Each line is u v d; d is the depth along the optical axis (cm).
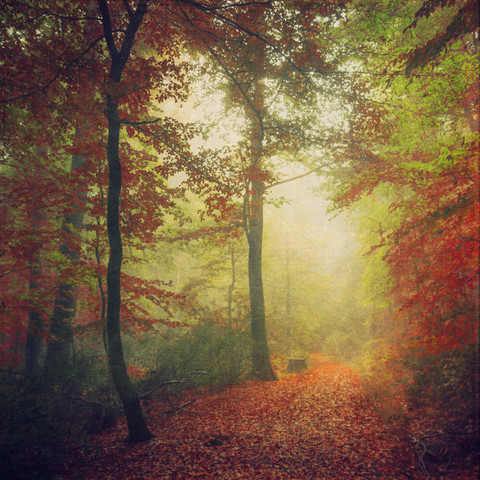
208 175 887
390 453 552
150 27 791
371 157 1038
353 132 1045
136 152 930
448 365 712
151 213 916
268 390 1076
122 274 880
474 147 590
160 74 760
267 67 955
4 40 711
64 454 569
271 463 552
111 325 656
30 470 495
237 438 673
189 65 816
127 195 891
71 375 742
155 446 630
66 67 699
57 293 884
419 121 948
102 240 920
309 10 743
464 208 543
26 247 795
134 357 1330
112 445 637
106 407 771
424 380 764
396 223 1116
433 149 849
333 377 1291
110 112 688
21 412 555
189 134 838
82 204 883
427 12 593
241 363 1245
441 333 579
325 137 1071
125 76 810
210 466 546
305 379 1268
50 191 848
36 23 738
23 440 517
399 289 888
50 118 809
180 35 870
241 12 776
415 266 798
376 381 967
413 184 799
